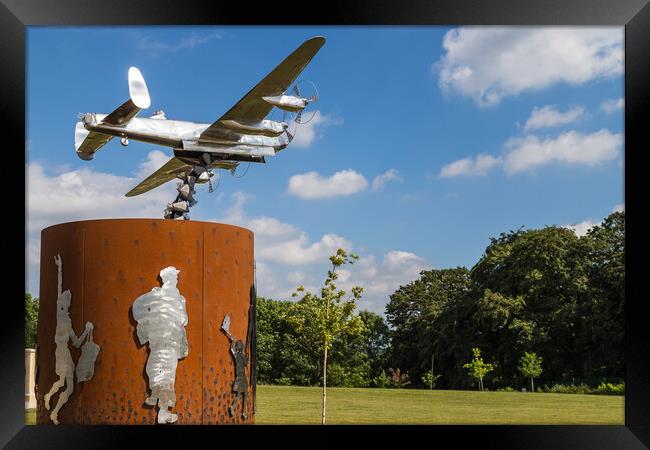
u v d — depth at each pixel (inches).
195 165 425.7
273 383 1603.1
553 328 1627.7
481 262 1780.3
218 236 352.5
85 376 329.4
